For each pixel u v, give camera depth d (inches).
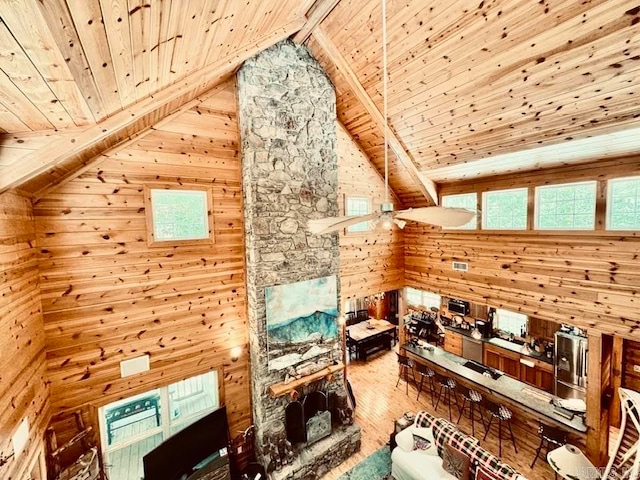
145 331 152.0
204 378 183.8
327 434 182.4
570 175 167.2
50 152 84.9
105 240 140.7
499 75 130.3
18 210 108.7
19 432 96.6
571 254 168.1
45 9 37.3
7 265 97.3
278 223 174.1
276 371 173.9
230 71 161.9
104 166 139.3
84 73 61.4
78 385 136.4
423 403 235.1
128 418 178.5
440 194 240.7
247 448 180.7
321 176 190.4
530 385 206.2
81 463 127.1
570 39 106.1
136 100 98.5
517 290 194.2
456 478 145.0
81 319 136.5
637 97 111.0
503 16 111.3
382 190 250.7
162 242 154.9
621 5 91.8
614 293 152.0
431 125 176.7
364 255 245.8
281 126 174.1
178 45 82.7
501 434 196.7
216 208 171.3
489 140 165.6
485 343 251.3
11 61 47.3
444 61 138.4
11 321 97.4
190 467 139.1
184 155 160.1
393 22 136.3
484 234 211.5
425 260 254.2
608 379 181.0
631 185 147.5
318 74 187.9
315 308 188.9
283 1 107.7
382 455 184.7
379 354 327.0
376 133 209.5
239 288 181.2
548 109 133.3
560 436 163.0
